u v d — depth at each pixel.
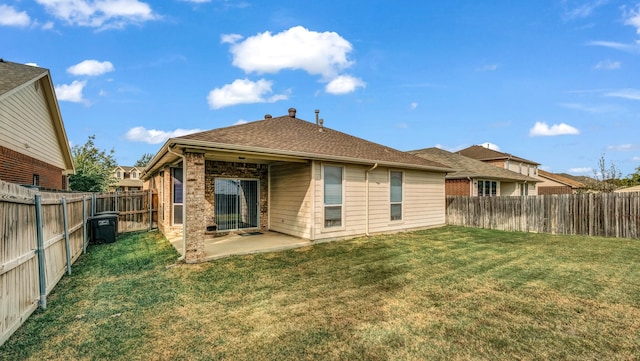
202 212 7.29
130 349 3.37
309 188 9.54
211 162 10.54
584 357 3.18
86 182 26.97
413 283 5.56
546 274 6.11
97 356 3.24
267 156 8.70
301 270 6.44
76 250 7.66
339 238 10.08
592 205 11.38
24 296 4.05
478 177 18.41
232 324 3.96
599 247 9.00
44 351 3.33
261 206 11.65
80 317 4.19
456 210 15.12
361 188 10.81
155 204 13.67
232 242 9.20
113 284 5.60
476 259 7.40
